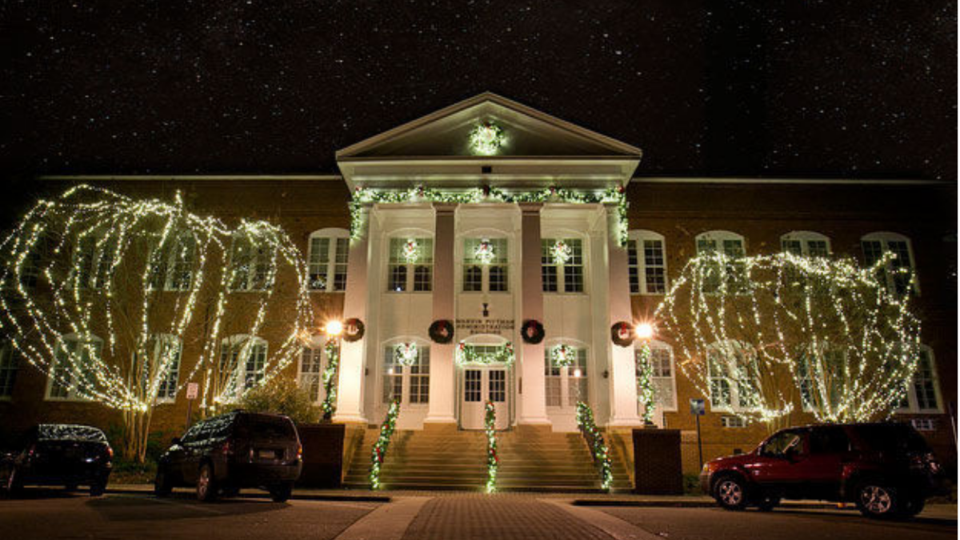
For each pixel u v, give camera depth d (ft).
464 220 88.33
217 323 77.36
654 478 58.54
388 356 84.28
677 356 82.53
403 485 60.70
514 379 82.43
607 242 75.82
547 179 77.20
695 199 87.86
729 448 79.41
